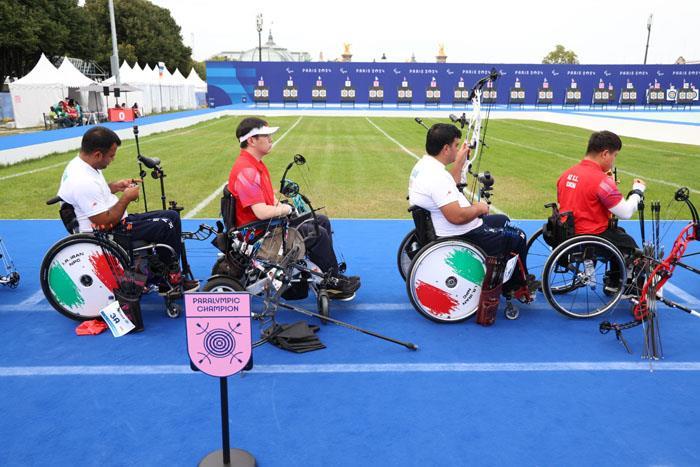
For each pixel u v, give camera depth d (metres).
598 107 43.19
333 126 24.84
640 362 3.49
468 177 10.71
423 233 4.10
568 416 2.89
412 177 4.08
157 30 56.84
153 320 4.09
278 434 2.71
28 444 2.63
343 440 2.67
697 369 3.41
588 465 2.51
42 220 7.07
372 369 3.38
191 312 2.21
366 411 2.92
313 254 4.07
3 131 21.55
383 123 27.05
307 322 4.09
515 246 4.03
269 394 3.08
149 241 3.97
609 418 2.87
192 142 17.47
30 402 2.98
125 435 2.70
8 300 4.43
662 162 12.94
